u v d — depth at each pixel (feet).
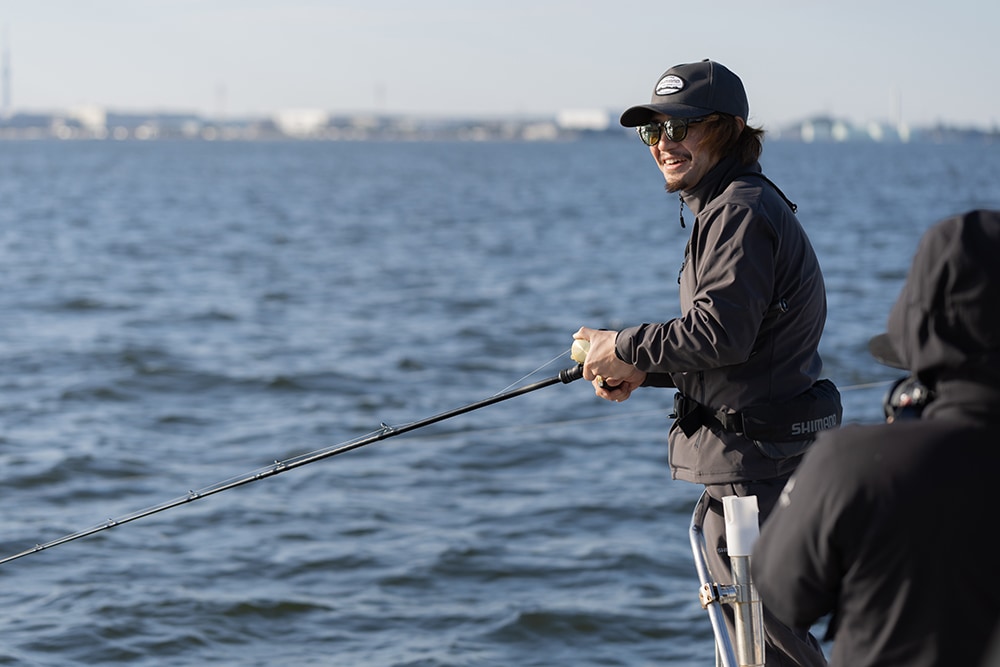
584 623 54.75
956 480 15.87
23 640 51.75
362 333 141.79
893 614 16.05
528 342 137.49
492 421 96.78
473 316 156.46
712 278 25.64
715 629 24.18
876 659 16.21
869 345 19.31
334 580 60.23
